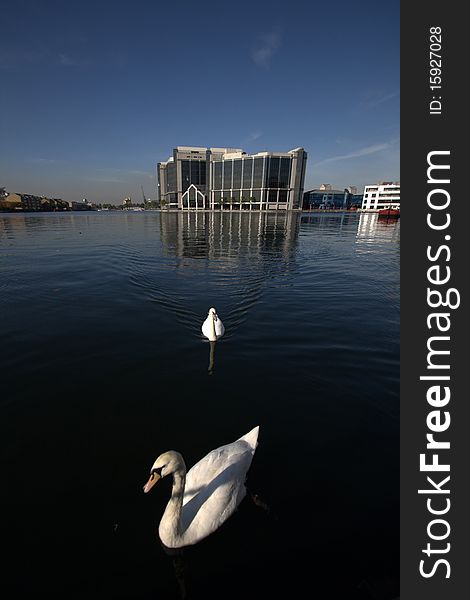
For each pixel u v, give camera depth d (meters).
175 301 15.14
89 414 6.85
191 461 5.63
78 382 8.08
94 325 11.92
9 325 11.87
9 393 7.57
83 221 87.00
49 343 10.34
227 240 42.62
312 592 3.89
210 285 18.31
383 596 3.85
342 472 5.52
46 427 6.44
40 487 5.09
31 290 16.84
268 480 5.37
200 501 4.57
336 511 4.86
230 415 6.91
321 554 4.30
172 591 3.88
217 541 4.43
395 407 7.26
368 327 12.01
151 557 4.22
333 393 7.74
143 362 9.15
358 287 18.23
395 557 4.27
